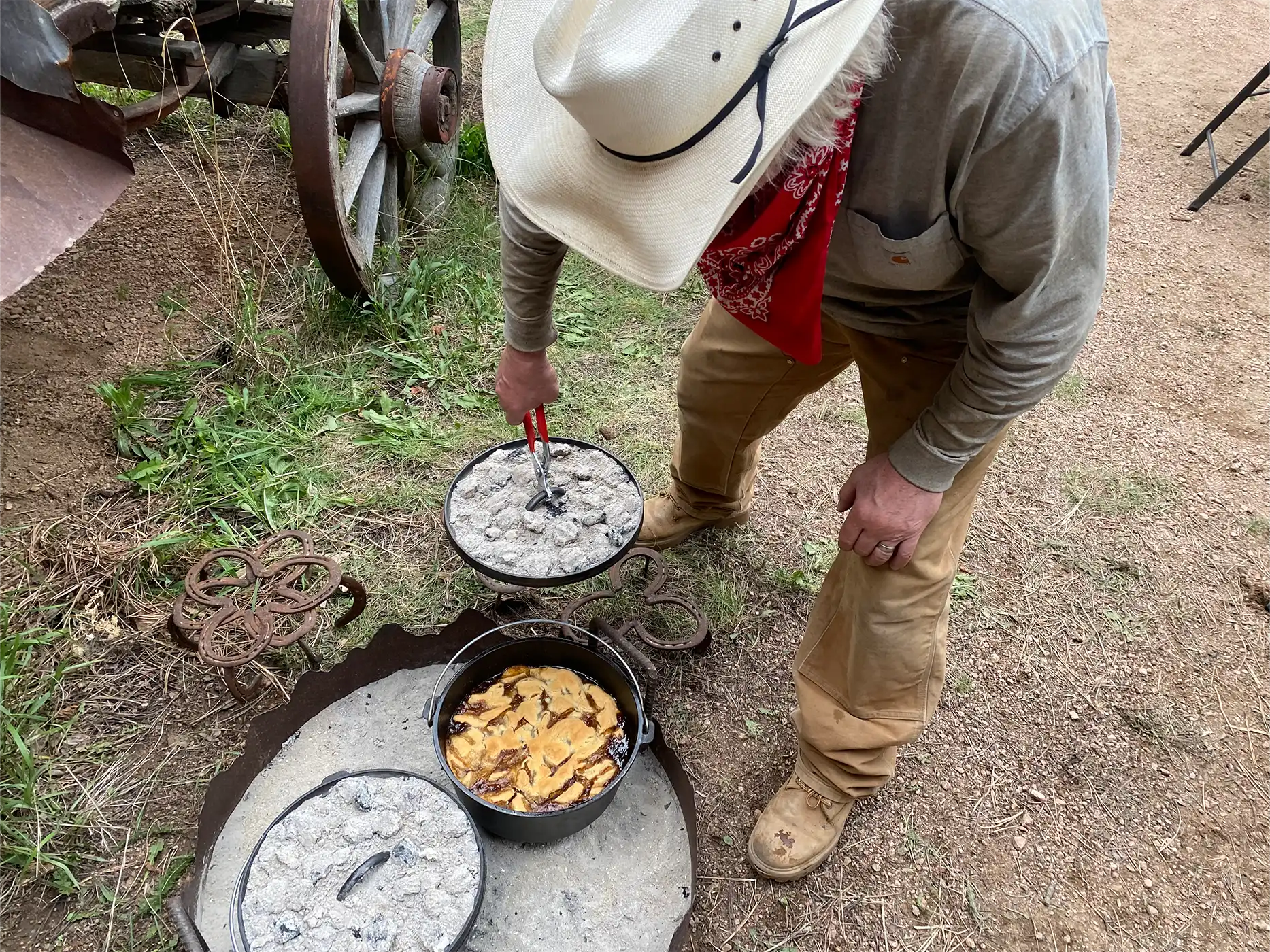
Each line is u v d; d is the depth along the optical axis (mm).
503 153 994
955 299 1158
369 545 1938
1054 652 1928
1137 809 1665
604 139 839
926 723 1455
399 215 2762
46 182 1345
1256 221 3533
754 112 792
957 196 904
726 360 1597
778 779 1640
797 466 2314
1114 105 946
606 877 1434
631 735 1476
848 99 817
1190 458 2455
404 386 2369
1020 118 801
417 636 1643
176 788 1505
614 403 2424
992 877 1546
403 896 1209
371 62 2355
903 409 1318
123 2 2270
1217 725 1818
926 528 1265
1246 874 1591
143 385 2166
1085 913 1515
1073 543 2180
